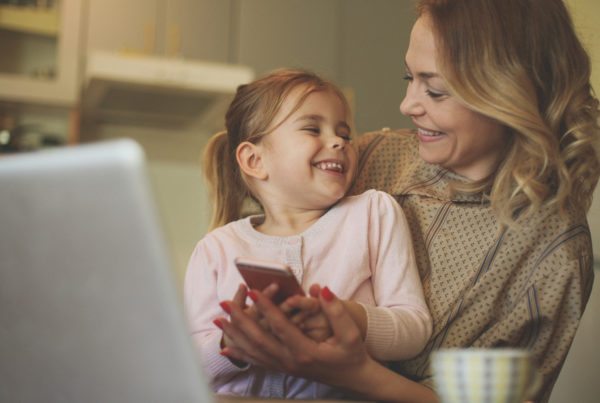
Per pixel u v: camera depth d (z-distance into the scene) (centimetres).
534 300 94
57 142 310
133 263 41
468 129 100
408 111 102
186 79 274
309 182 106
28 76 294
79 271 42
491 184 106
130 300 42
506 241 99
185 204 325
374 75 348
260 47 331
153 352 42
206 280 104
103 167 39
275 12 334
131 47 308
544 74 102
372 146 124
